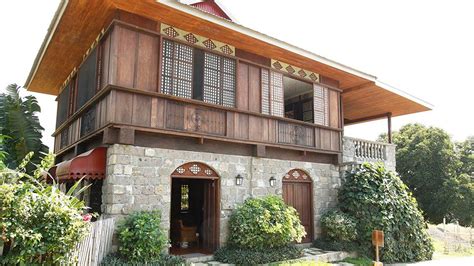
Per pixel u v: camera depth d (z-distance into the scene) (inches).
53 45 422.6
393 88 557.3
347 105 642.2
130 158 331.0
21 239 206.7
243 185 409.7
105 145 340.5
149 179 339.3
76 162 325.1
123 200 320.2
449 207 964.6
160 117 346.6
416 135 1069.8
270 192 433.1
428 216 1024.2
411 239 470.6
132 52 339.3
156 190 342.0
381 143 606.5
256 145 418.3
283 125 450.6
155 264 303.1
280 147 441.1
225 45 410.6
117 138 325.4
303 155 478.9
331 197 507.5
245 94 418.6
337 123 523.2
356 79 527.5
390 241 447.5
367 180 486.9
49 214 218.1
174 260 316.2
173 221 466.6
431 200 1010.7
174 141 363.3
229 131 394.9
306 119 562.9
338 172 523.2
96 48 387.9
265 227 365.4
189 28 374.6
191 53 381.1
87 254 250.8
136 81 337.7
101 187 366.9
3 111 539.2
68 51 440.1
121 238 301.0
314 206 484.1
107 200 321.4
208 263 349.1
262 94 434.9
